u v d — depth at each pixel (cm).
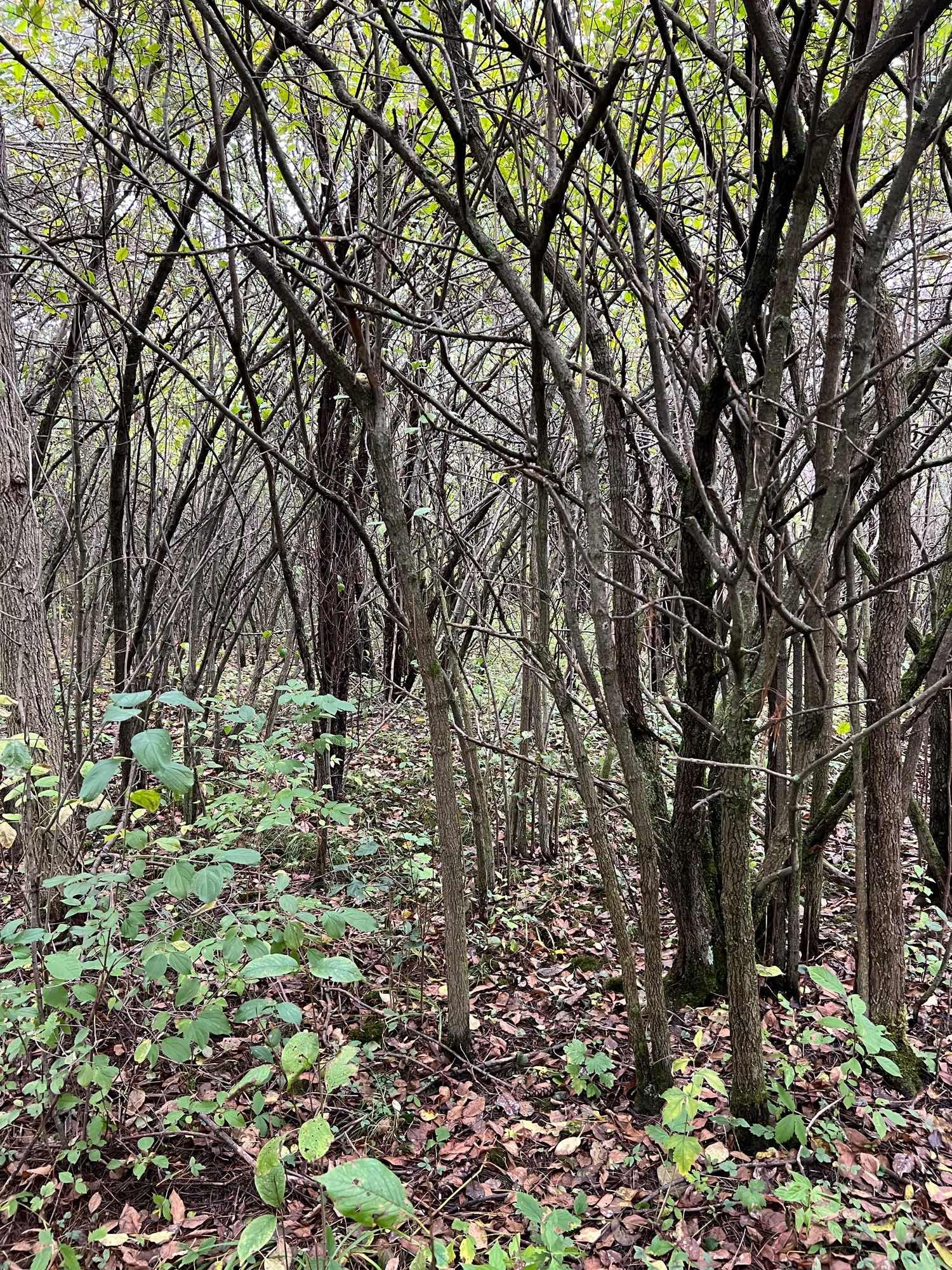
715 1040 304
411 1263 192
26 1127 263
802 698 357
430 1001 343
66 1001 231
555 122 255
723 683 303
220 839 347
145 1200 242
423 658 290
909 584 385
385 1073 296
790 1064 270
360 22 279
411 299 437
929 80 333
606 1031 326
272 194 423
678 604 409
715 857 341
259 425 368
